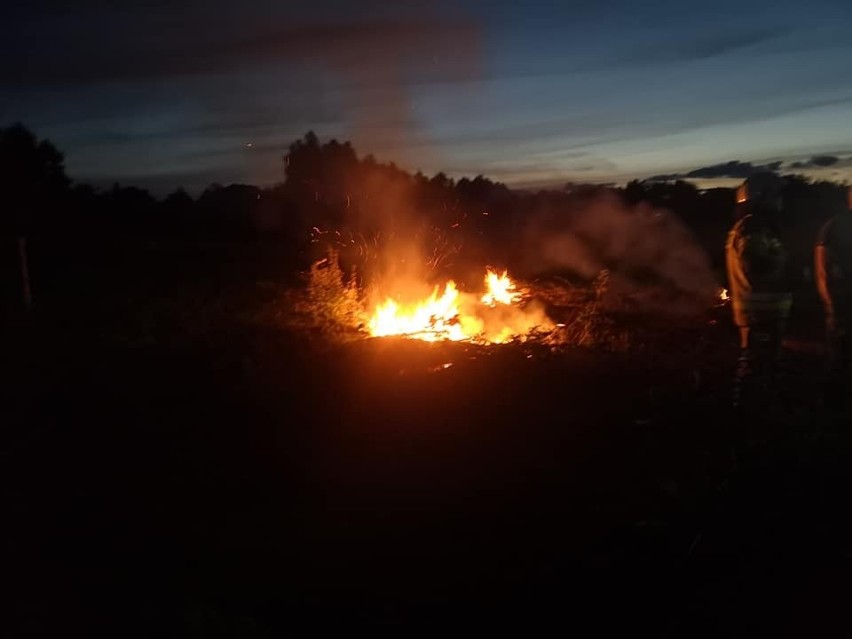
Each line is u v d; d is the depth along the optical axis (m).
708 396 7.22
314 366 9.07
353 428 7.34
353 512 5.99
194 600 4.68
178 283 15.93
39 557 5.17
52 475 6.60
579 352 9.11
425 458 6.72
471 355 9.05
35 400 8.39
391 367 8.80
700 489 5.69
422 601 4.93
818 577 4.81
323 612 4.85
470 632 4.66
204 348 10.36
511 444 6.81
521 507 5.87
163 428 7.54
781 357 8.28
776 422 6.51
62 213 21.42
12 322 12.20
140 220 26.64
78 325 12.16
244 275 17.02
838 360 8.10
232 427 7.53
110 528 5.73
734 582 4.84
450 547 5.46
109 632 4.21
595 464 6.34
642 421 6.80
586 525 5.55
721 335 10.46
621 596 4.85
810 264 12.95
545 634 4.61
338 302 12.34
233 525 5.84
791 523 5.27
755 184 8.37
